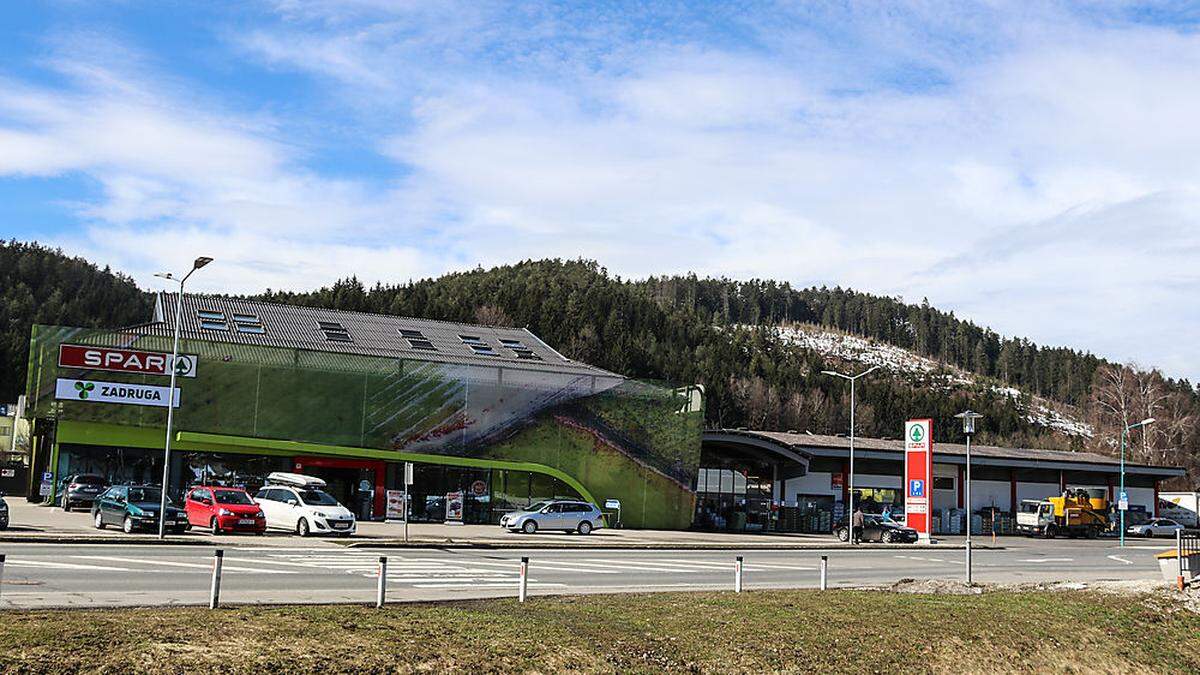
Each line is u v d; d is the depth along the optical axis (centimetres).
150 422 5006
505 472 5675
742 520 6375
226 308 6356
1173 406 10819
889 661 1616
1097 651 1881
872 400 15962
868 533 5591
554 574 2675
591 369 6650
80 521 3984
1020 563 4128
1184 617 2262
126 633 1203
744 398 14425
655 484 6062
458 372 5697
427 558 3042
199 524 3759
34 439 5528
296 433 5306
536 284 17650
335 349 5956
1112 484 8419
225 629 1274
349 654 1223
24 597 1652
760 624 1705
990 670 1686
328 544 3394
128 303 13525
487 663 1277
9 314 11500
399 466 5481
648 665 1403
